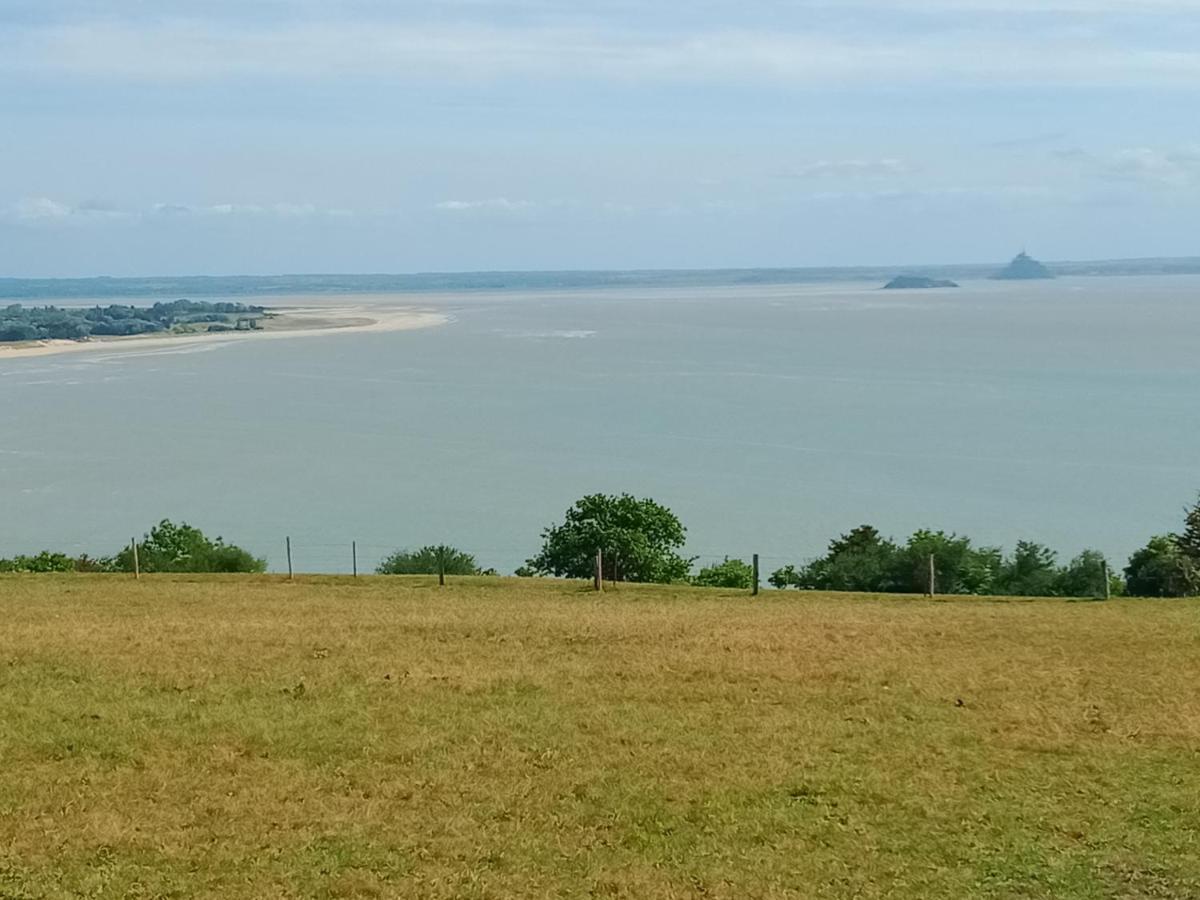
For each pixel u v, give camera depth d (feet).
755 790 62.75
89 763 65.10
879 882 51.90
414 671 85.76
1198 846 55.57
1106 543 320.50
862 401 618.03
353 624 104.88
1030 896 50.62
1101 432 510.99
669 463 453.17
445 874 52.06
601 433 526.98
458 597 131.03
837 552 190.29
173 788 61.77
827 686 83.51
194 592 131.23
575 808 59.98
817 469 436.35
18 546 322.55
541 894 50.26
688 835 56.90
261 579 147.23
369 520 359.05
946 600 133.90
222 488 412.98
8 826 56.39
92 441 513.04
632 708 77.10
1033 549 189.26
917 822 58.70
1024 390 651.25
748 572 185.98
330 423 564.30
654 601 129.70
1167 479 410.31
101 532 343.67
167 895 49.70
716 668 88.07
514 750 68.49
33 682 80.89
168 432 537.65
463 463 457.27
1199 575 162.81
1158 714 76.43
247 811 58.90
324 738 69.87
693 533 335.06
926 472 427.33
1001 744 70.69
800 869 53.16
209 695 78.33
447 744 69.31
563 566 179.73
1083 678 85.66
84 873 51.52
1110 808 60.44
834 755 68.59
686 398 637.30
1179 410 572.10
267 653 90.89
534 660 90.12
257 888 50.42
